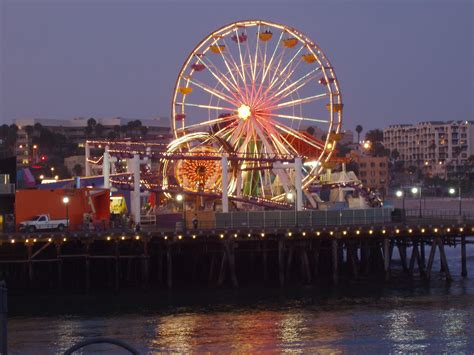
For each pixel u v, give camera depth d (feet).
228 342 222.69
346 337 226.79
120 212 417.49
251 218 333.21
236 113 414.41
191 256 335.06
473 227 330.95
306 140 431.84
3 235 297.94
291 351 212.64
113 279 327.47
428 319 248.32
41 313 263.70
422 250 368.07
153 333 233.96
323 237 325.21
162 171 424.87
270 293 298.76
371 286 314.14
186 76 425.28
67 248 319.68
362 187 471.21
